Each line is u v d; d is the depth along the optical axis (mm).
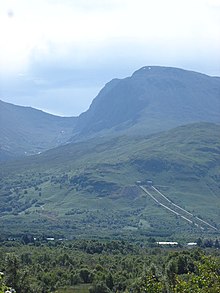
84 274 134875
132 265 143000
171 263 99000
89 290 123250
